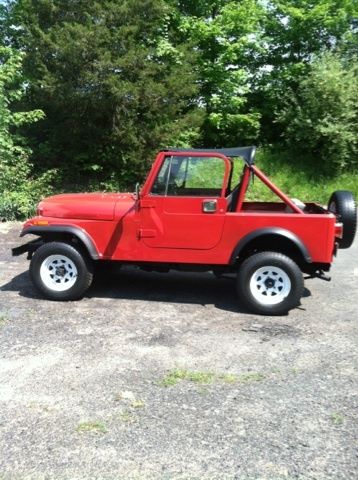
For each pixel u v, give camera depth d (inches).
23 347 182.2
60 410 140.8
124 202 234.2
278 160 622.8
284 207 249.0
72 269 235.3
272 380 159.0
